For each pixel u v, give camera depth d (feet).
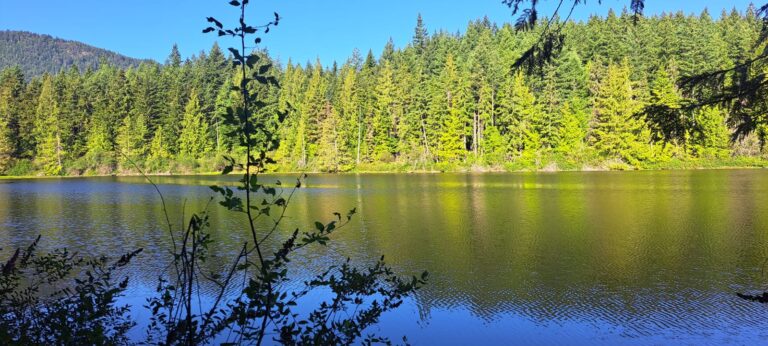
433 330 22.15
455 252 36.91
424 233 44.57
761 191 70.59
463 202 67.21
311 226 49.08
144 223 53.26
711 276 29.55
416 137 163.94
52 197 84.48
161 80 199.11
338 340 9.16
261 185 7.79
